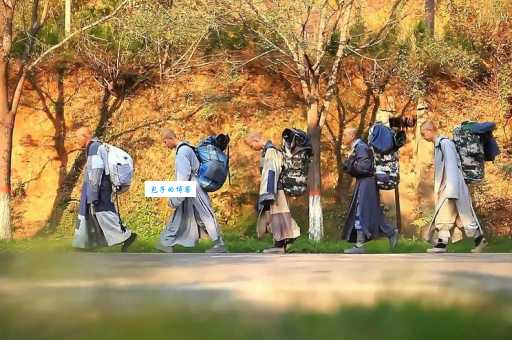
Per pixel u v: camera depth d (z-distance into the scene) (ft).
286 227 90.33
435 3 153.48
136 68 151.43
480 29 150.20
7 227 127.24
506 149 149.69
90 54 147.64
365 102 154.20
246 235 143.13
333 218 147.95
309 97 134.82
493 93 150.82
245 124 152.05
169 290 15.51
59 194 145.28
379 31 146.20
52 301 13.74
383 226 91.86
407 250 101.71
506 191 145.48
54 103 149.59
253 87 153.69
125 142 149.18
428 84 154.92
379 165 90.48
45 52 130.31
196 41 141.18
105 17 132.16
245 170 148.97
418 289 15.44
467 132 89.04
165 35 137.49
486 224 140.67
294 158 90.07
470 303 13.62
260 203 90.33
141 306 13.32
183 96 152.66
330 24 142.51
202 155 86.99
